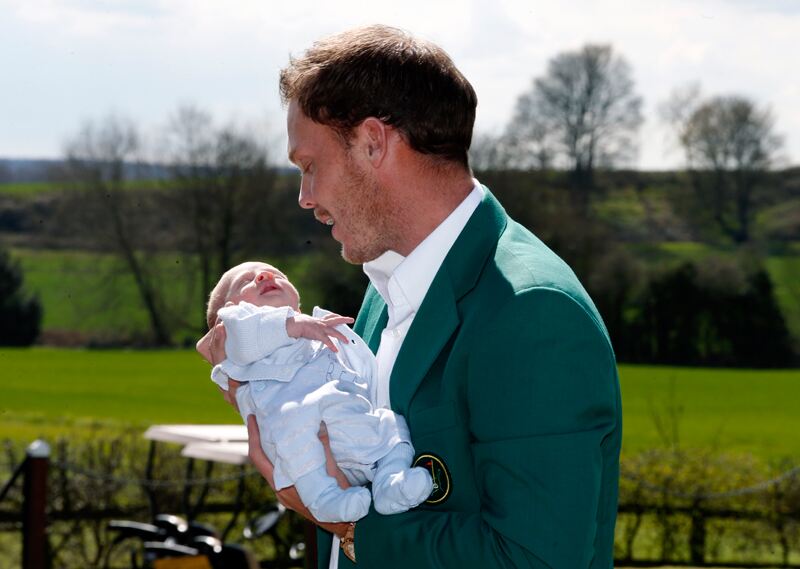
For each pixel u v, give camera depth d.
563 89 33.19
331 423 1.90
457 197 1.86
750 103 35.56
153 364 34.06
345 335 2.16
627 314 35.31
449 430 1.75
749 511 10.62
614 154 33.75
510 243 1.82
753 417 29.39
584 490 1.62
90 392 30.30
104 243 34.00
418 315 1.83
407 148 1.82
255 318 2.09
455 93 1.83
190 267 33.34
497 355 1.68
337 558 2.01
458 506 1.74
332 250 32.12
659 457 11.16
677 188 35.78
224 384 2.17
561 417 1.64
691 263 35.25
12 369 32.53
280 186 32.56
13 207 34.75
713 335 35.59
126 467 8.95
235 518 6.70
